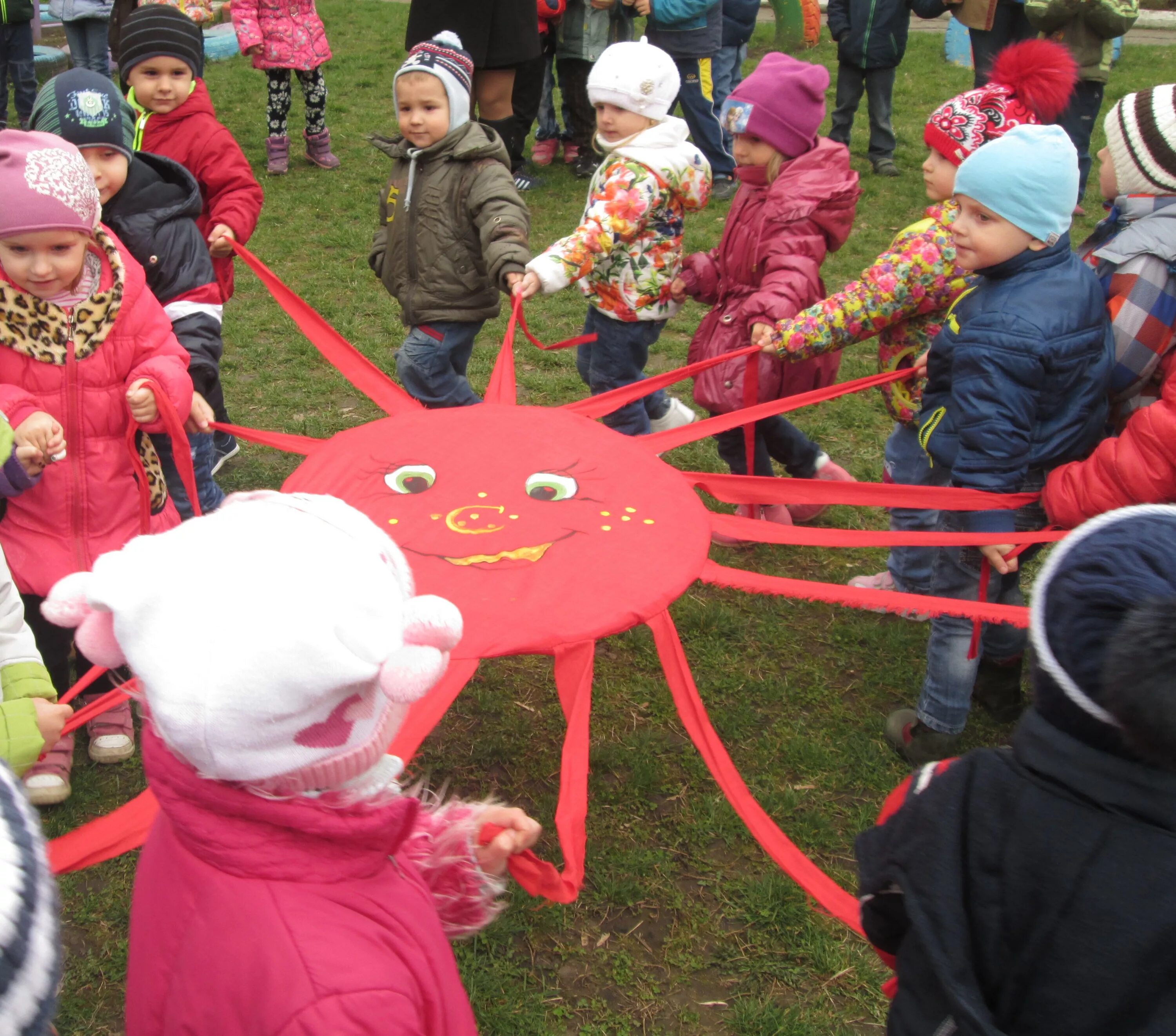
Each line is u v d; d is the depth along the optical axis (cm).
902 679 350
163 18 375
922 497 274
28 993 91
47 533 287
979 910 131
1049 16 712
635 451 289
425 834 162
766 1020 241
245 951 120
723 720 329
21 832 101
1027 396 263
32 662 203
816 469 418
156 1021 126
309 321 354
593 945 259
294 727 116
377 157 845
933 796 139
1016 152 254
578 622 219
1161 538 129
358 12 1309
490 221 375
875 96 820
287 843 124
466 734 322
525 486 270
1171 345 275
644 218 383
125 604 117
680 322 613
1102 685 123
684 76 776
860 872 147
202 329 328
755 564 408
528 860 184
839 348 345
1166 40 1322
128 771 303
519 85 770
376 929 127
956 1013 127
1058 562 134
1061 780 128
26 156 255
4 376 277
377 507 259
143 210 320
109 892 267
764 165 369
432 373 406
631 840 288
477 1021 239
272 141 795
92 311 276
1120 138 280
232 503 131
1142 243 272
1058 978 125
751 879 276
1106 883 123
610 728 326
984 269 270
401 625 122
